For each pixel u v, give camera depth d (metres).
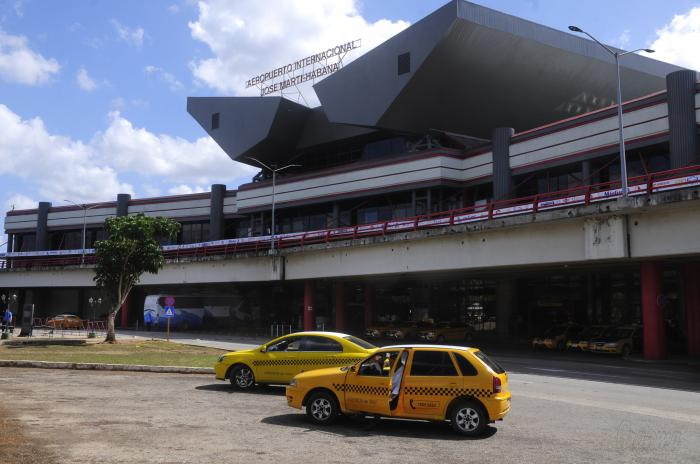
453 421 10.78
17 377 19.42
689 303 32.56
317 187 64.38
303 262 47.53
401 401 11.02
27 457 8.56
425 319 52.75
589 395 16.67
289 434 10.71
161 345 35.94
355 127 64.50
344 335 15.98
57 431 10.52
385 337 46.03
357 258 42.25
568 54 52.88
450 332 43.19
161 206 83.69
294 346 16.08
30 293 84.56
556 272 41.97
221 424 11.53
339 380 11.58
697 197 24.25
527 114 57.53
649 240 26.56
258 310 67.94
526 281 50.41
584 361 30.06
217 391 16.33
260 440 10.16
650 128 40.09
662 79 61.97
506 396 10.86
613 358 31.98
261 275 51.28
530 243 31.22
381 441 10.27
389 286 57.81
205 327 64.81
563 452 9.53
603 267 35.69
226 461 8.66
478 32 47.66
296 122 69.06
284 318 66.31
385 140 65.25
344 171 61.84
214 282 55.91
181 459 8.70
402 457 9.12
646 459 9.11
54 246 92.31
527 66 52.44
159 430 10.81
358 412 11.40
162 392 16.06
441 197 55.50
